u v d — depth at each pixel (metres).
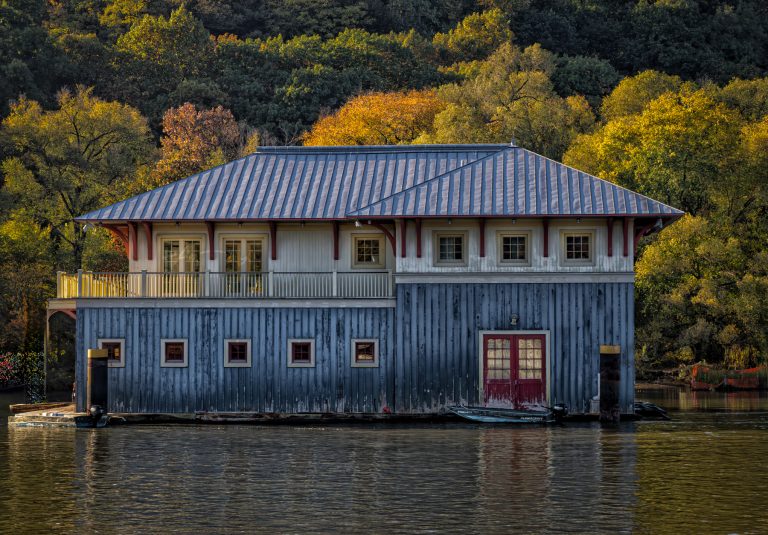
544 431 54.91
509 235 59.00
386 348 58.84
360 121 139.38
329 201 61.34
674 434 54.12
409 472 42.78
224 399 59.25
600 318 58.31
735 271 97.12
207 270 62.12
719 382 90.00
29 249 111.56
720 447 49.56
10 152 127.25
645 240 101.69
